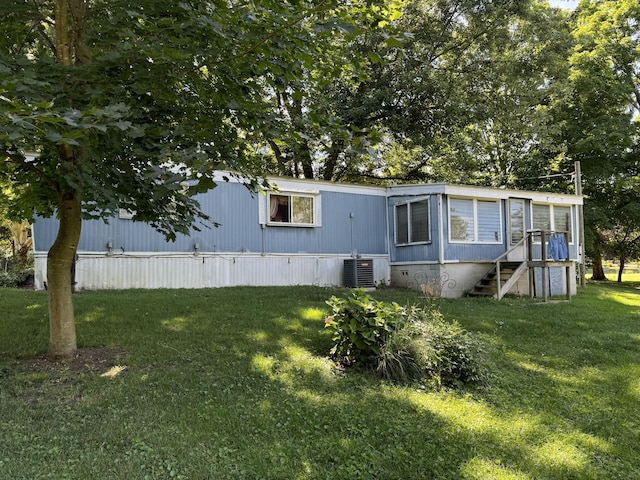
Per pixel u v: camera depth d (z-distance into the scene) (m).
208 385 4.13
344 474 2.87
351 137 3.64
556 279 13.74
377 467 2.99
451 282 12.22
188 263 10.59
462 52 17.16
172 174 3.07
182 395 3.88
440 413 3.94
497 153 24.41
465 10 15.91
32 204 5.21
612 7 22.42
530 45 17.34
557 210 14.21
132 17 3.50
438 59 17.73
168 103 4.21
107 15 4.25
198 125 4.17
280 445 3.15
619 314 9.49
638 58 21.91
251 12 3.59
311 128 4.21
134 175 4.16
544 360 5.80
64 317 4.61
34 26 4.68
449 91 16.00
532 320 8.16
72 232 4.59
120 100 3.63
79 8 4.33
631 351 6.39
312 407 3.84
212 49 3.69
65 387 3.90
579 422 4.02
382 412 3.86
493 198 12.91
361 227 13.13
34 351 4.77
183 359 4.80
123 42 3.49
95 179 3.81
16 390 3.78
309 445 3.20
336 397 4.11
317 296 9.32
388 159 21.30
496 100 17.23
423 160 21.02
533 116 17.52
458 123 16.58
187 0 3.54
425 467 3.05
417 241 12.71
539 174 22.44
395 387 4.48
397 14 3.65
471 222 12.67
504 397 4.50
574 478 3.07
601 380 5.14
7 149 3.57
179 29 3.43
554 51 17.33
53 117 2.46
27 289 9.16
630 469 3.25
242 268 11.27
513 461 3.22
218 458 2.94
